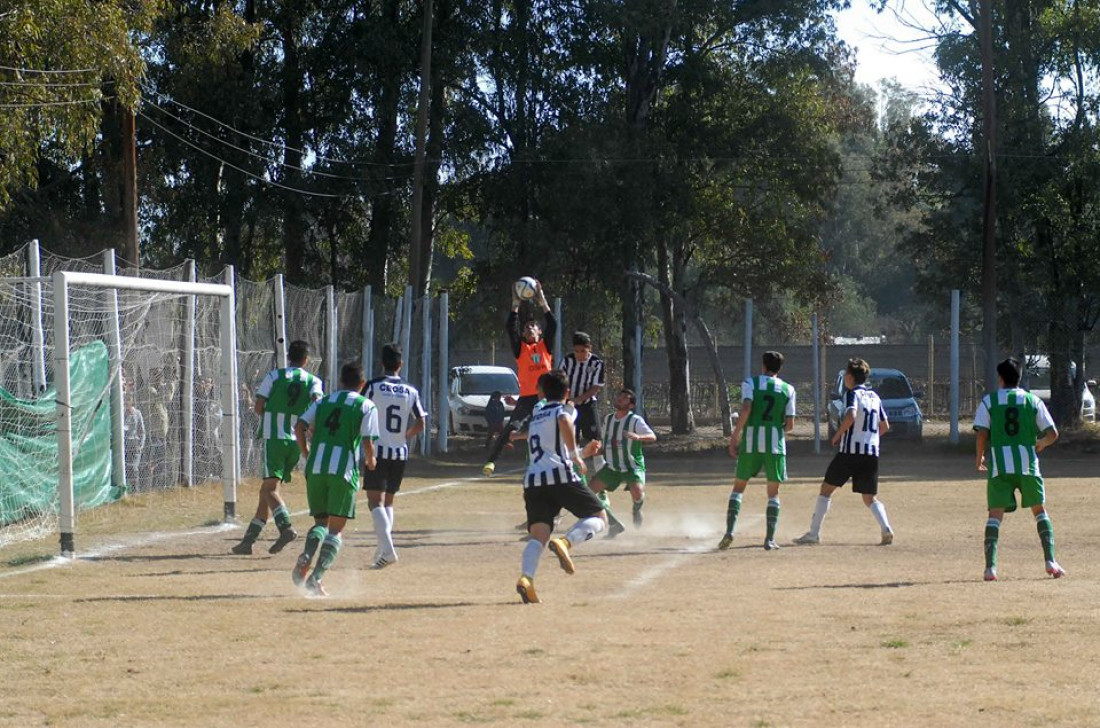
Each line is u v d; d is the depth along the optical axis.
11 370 28.16
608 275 63.47
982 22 55.62
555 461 17.25
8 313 28.23
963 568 20.53
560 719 10.98
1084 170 60.19
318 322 42.47
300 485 36.75
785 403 23.25
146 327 32.88
